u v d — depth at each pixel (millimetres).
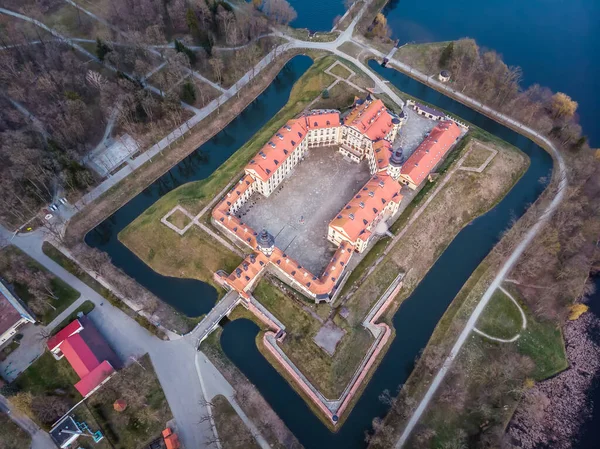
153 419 116062
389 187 142875
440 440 114438
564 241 145875
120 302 136750
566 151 178750
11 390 116938
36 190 152625
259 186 152625
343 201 154875
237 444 113500
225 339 132750
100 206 159250
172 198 159375
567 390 126062
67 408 115625
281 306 133375
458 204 157375
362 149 164375
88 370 118438
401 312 138875
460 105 197500
